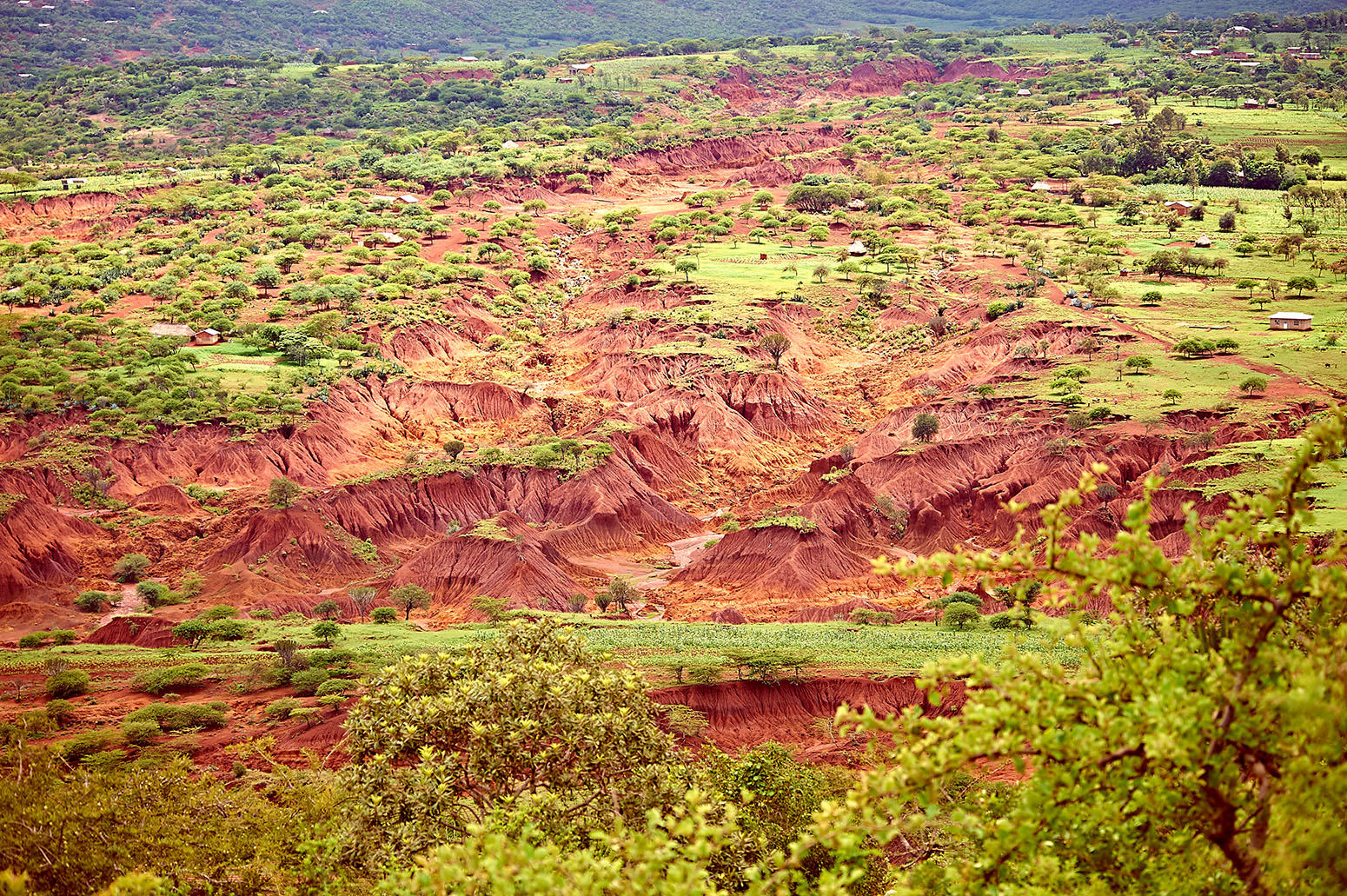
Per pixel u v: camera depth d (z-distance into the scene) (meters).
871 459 122.94
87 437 117.88
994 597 91.56
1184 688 13.34
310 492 112.44
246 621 86.69
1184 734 12.60
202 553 104.12
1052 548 14.29
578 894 14.36
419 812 22.53
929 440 123.19
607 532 111.44
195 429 121.69
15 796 28.73
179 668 70.62
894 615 87.19
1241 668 13.15
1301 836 11.67
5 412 121.25
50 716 63.16
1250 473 98.19
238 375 136.88
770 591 97.25
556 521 114.19
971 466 115.31
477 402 141.25
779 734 61.31
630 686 25.03
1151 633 15.48
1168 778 13.38
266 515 105.00
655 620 90.81
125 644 85.06
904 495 113.00
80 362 135.62
